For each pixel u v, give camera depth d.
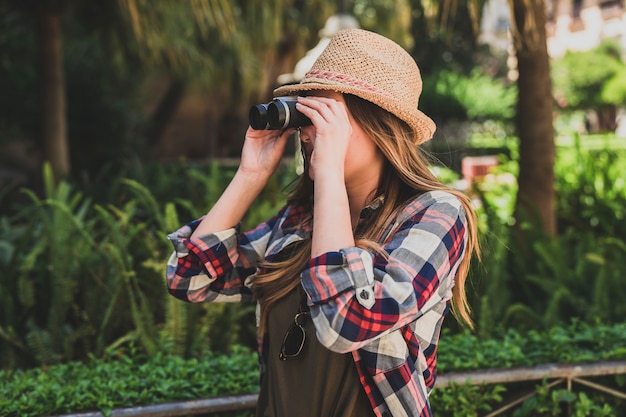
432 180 1.32
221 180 3.91
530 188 4.11
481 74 21.64
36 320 3.00
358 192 1.37
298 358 1.30
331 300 1.13
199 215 3.35
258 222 3.33
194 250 1.43
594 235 5.03
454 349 2.44
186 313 2.69
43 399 1.98
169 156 18.36
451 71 21.09
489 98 19.70
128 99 10.56
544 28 3.98
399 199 1.34
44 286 2.96
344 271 1.14
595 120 25.31
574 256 3.85
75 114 9.73
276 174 4.24
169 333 2.67
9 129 9.86
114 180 4.57
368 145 1.31
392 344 1.23
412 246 1.21
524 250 3.61
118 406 1.97
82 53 9.95
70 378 2.21
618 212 4.95
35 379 2.18
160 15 6.22
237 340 3.11
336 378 1.26
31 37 8.92
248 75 12.68
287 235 1.44
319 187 1.21
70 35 9.79
